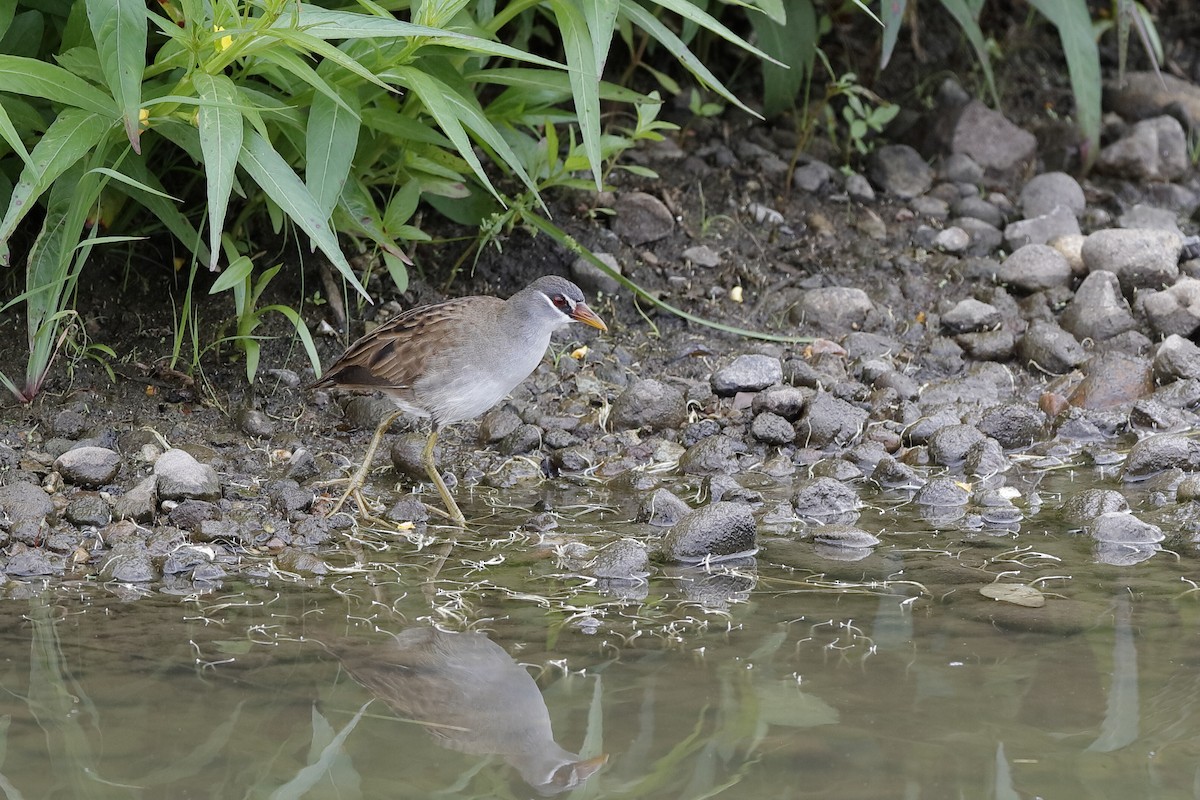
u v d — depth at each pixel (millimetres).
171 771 6312
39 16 10477
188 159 11859
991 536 9641
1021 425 11477
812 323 13141
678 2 9656
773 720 6855
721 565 9117
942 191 15133
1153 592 8562
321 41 8539
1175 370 12023
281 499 9875
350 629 8000
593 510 10242
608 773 6371
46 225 10031
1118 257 13367
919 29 17094
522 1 10945
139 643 7746
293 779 6285
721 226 14188
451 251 13219
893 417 11883
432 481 10602
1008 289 13695
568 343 12789
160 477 9758
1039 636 7895
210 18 9305
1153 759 6461
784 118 15898
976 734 6711
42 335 10359
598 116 9656
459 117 9758
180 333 11055
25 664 7418
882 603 8422
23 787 6133
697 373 12484
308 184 9492
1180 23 18328
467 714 6965
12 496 9414
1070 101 16844
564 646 7781
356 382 10125
